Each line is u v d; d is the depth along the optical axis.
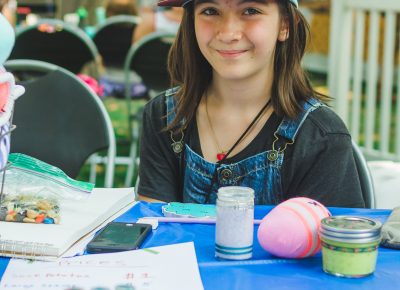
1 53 1.05
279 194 1.74
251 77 1.69
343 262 1.12
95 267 1.17
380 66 5.38
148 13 4.96
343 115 4.25
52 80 2.25
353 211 1.50
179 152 1.81
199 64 1.80
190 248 1.26
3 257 1.22
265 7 1.61
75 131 2.22
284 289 1.09
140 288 1.08
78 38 4.27
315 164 1.72
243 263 1.20
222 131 1.76
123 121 5.56
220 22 1.62
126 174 4.48
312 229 1.21
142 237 1.30
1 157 1.08
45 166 1.48
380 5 3.96
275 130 1.72
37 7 6.35
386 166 2.14
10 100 1.08
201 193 1.77
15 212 1.33
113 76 4.66
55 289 1.08
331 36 4.20
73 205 1.45
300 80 1.77
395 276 1.14
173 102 1.83
